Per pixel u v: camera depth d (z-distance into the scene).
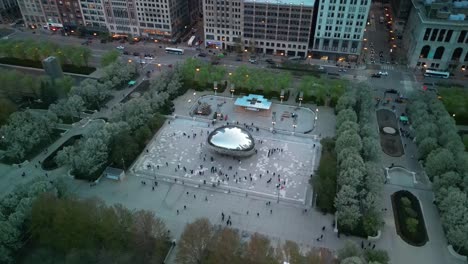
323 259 102.62
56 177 138.75
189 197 140.00
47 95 188.38
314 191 141.00
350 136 145.12
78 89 186.88
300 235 124.69
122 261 108.44
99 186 144.25
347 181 127.94
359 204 126.00
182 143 167.75
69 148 145.75
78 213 113.25
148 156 159.75
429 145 149.00
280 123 182.50
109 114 186.50
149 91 189.50
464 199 119.44
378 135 160.25
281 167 154.38
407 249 119.56
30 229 115.38
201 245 108.00
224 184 145.75
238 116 188.00
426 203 137.50
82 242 110.62
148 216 114.56
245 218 131.25
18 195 124.50
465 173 130.12
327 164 141.38
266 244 104.94
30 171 150.12
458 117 182.12
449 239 115.75
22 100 195.12
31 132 157.75
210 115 188.00
